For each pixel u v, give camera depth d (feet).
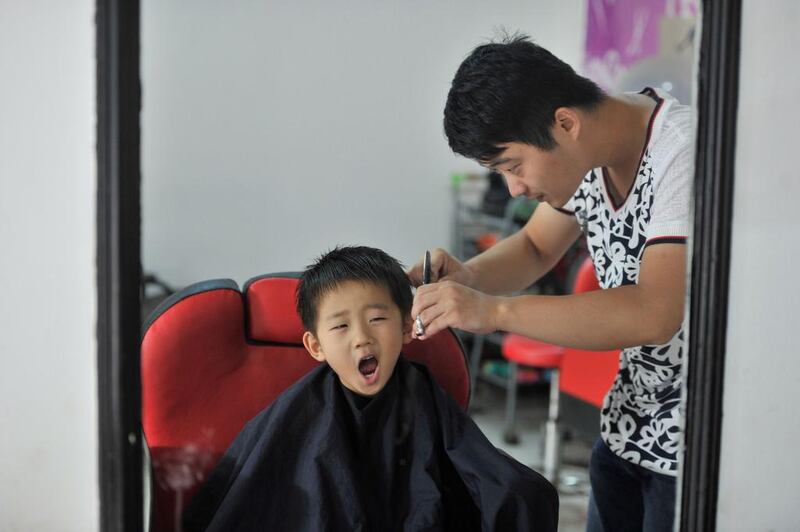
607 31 9.12
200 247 9.06
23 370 2.79
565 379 6.97
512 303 3.21
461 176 10.21
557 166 3.27
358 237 9.93
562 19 9.50
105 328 2.69
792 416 3.34
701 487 3.22
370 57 9.52
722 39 3.00
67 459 2.85
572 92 3.15
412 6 9.55
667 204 3.18
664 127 3.25
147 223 8.78
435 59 9.83
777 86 3.11
